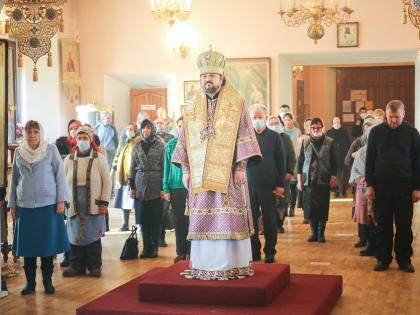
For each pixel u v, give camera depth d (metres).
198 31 14.91
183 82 15.09
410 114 21.66
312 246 8.51
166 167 7.30
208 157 5.31
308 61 15.74
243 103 5.38
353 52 14.38
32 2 8.67
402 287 6.18
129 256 7.77
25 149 6.09
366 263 7.33
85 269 6.98
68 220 6.86
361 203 8.10
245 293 4.98
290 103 15.89
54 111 14.30
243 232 5.27
